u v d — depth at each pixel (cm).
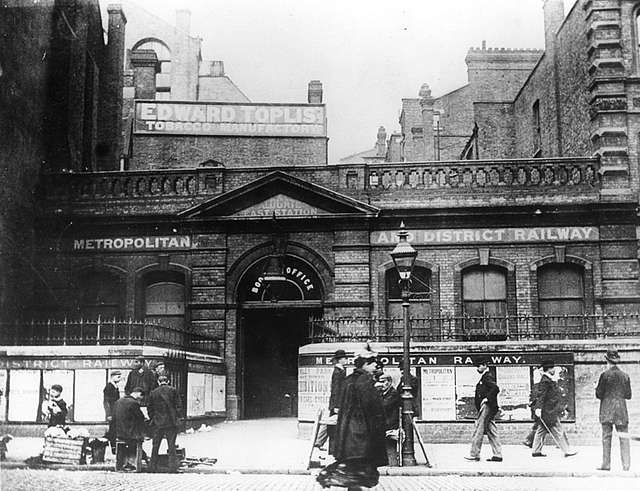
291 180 2498
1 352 1916
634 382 1888
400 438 1459
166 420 1372
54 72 2688
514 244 2459
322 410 1428
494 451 1526
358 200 2494
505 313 2458
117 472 1357
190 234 2555
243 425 2333
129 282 2547
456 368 1900
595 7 2483
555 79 2884
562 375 1886
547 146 3000
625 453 1375
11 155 2419
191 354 2177
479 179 2491
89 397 1891
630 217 2428
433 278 2461
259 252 2531
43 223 2556
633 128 2444
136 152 3109
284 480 1296
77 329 2525
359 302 2456
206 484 1234
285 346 2678
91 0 3030
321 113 3153
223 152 3117
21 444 1733
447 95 4119
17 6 2416
